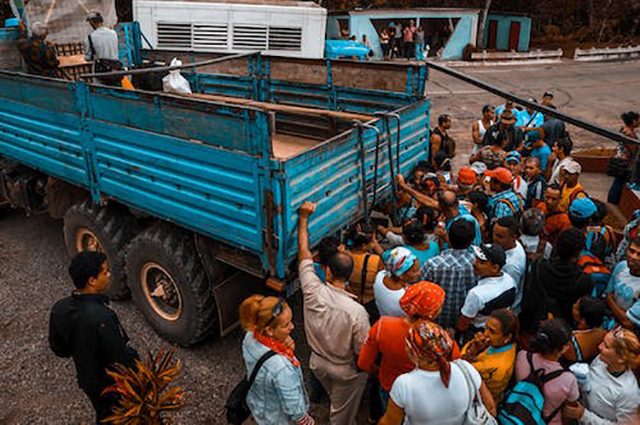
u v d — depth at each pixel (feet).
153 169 13.35
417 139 16.37
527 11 111.34
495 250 10.76
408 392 7.87
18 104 17.24
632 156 22.68
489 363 9.72
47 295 17.56
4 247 20.86
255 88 21.15
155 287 15.11
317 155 11.39
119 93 13.33
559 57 85.05
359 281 12.23
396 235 14.61
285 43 34.17
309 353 14.90
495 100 52.34
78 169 15.97
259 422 9.53
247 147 10.87
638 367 9.32
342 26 79.36
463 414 7.97
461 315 11.12
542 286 11.23
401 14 78.54
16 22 24.23
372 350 9.78
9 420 12.57
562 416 9.34
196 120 11.73
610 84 62.49
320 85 19.15
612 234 14.03
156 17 32.12
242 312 9.02
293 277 11.88
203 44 32.91
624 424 9.08
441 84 61.36
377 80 17.52
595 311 10.09
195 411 12.77
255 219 11.30
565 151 19.17
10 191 20.45
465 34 84.28
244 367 14.32
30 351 14.89
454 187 17.25
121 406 10.70
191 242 13.71
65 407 13.00
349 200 13.11
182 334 14.26
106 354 10.04
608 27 113.19
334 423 11.44
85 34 24.09
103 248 16.26
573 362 10.32
